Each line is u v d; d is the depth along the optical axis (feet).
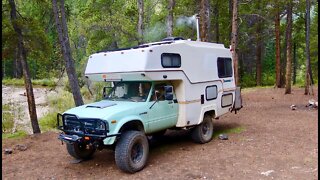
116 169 24.45
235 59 54.13
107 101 26.86
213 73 31.99
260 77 99.71
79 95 43.78
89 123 22.98
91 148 26.96
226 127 37.52
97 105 25.13
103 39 73.82
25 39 37.68
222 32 88.58
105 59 26.76
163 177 22.26
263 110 48.93
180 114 28.30
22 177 23.48
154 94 26.32
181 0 74.02
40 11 48.80
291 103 55.67
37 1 44.91
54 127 48.67
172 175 22.57
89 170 24.56
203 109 30.25
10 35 35.04
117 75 25.99
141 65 24.22
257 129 35.76
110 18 72.49
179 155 27.20
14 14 36.60
